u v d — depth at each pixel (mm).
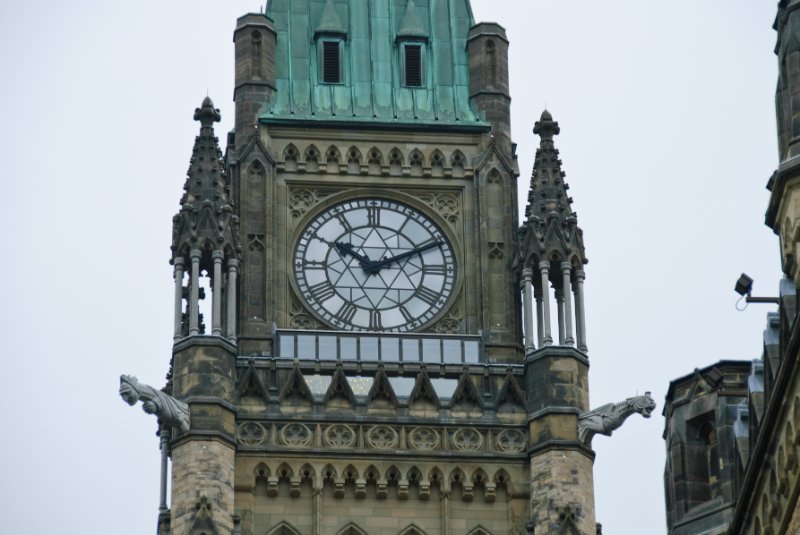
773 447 143750
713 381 174500
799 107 145375
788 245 145000
